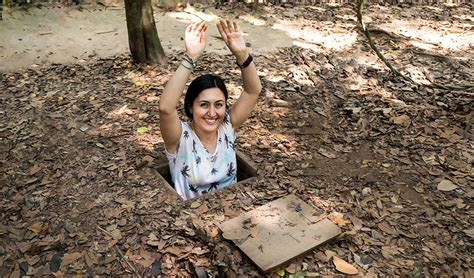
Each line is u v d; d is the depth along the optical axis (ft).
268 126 13.43
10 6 22.29
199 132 10.48
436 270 8.90
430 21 22.03
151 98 14.89
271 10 23.13
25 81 16.40
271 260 8.69
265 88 15.49
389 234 9.68
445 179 11.33
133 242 9.37
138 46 16.98
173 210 10.05
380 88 15.71
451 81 16.29
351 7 23.57
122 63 17.48
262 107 14.38
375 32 20.18
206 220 9.73
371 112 14.20
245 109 10.78
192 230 9.52
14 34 20.31
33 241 9.52
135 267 8.86
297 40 19.71
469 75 16.71
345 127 13.52
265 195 10.53
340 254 9.12
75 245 9.39
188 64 9.51
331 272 8.75
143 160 11.73
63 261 9.05
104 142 12.62
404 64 17.56
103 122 13.58
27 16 21.90
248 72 10.27
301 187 10.87
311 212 9.89
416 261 9.08
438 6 24.00
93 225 9.84
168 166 11.71
